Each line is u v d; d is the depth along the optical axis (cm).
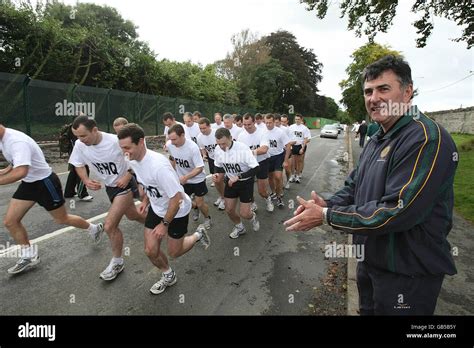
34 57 1182
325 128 2822
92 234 386
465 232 471
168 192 274
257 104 3672
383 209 141
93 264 355
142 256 382
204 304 292
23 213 325
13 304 280
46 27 1202
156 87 1823
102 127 1250
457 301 292
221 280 337
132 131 265
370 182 167
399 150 149
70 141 584
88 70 1354
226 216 554
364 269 184
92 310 276
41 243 402
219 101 2638
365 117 2780
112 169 333
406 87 154
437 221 149
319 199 195
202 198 468
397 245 155
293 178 888
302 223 166
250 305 293
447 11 676
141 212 324
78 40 1343
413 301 155
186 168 458
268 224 520
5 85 907
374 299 171
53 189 336
